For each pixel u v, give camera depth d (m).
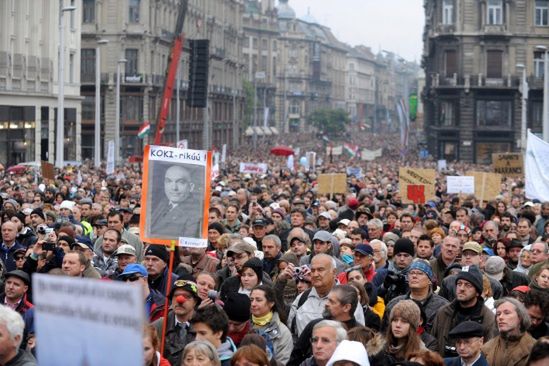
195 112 167.62
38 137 103.88
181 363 12.34
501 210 39.12
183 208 17.72
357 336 13.80
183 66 158.50
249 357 12.37
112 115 138.38
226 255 21.14
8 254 23.47
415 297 17.47
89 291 6.99
